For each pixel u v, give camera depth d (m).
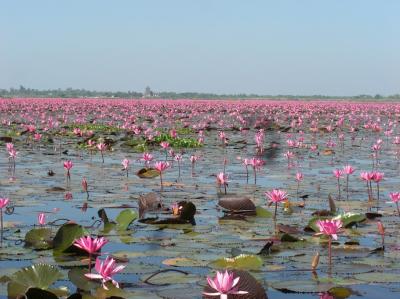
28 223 6.27
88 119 29.23
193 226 6.21
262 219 6.67
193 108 44.06
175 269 4.55
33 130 19.14
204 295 3.64
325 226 4.71
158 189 8.78
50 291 3.73
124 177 10.11
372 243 5.54
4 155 13.55
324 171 11.52
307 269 4.62
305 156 14.46
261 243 5.48
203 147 16.62
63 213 6.85
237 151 15.53
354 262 4.83
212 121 28.66
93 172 10.70
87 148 15.52
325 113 39.47
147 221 6.41
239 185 9.39
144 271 4.49
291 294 4.04
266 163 12.79
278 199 6.65
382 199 8.20
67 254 5.00
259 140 14.48
